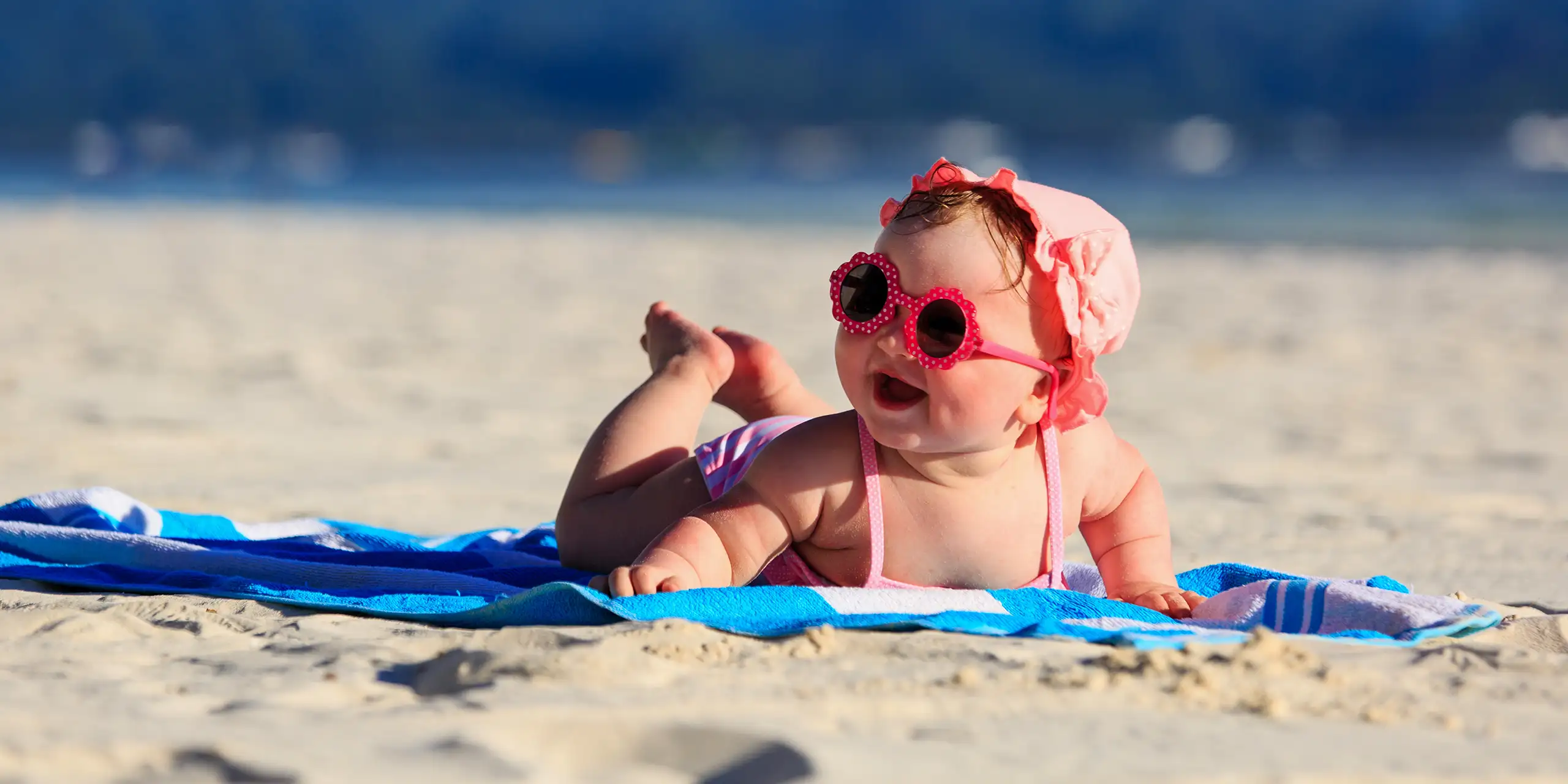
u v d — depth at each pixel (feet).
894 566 10.63
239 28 627.87
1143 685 8.70
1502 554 15.46
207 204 105.91
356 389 28.50
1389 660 9.50
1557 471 22.08
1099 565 11.72
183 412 24.88
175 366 30.78
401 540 14.15
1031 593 10.48
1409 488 20.42
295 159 239.91
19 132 359.87
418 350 34.55
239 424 23.93
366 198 122.52
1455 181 141.08
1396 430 26.16
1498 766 7.45
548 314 42.78
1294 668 8.95
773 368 12.80
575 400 27.94
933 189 10.10
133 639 9.86
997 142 347.77
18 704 8.05
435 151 306.55
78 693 8.34
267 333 36.83
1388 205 104.53
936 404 9.76
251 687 8.55
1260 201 112.27
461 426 24.49
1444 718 8.19
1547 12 620.49
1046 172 180.04
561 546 12.30
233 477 19.44
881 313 9.75
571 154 287.69
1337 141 293.64
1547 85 519.60
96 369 29.91
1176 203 109.70
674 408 12.16
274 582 11.55
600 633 9.42
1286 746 7.67
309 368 31.09
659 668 8.77
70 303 42.11
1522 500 19.38
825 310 44.27
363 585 11.48
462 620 10.36
